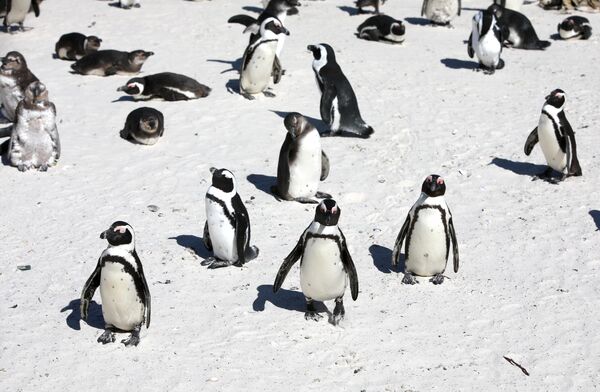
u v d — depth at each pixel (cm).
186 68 2831
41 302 1409
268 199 1866
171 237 1667
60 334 1313
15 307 1391
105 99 2534
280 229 1716
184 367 1238
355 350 1298
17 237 1659
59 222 1731
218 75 2758
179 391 1182
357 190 1916
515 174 2031
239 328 1344
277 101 2538
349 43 3203
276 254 1602
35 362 1240
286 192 1841
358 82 2731
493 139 2261
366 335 1337
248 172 2017
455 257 1498
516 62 3042
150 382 1200
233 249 1524
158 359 1255
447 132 2306
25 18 3384
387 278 1524
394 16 3716
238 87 2642
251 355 1273
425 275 1519
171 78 2502
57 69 2827
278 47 2602
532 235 1703
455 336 1341
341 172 2022
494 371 1253
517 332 1356
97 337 1308
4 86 2233
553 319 1391
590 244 1659
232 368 1240
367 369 1250
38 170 2003
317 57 2262
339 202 1855
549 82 2777
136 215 1766
